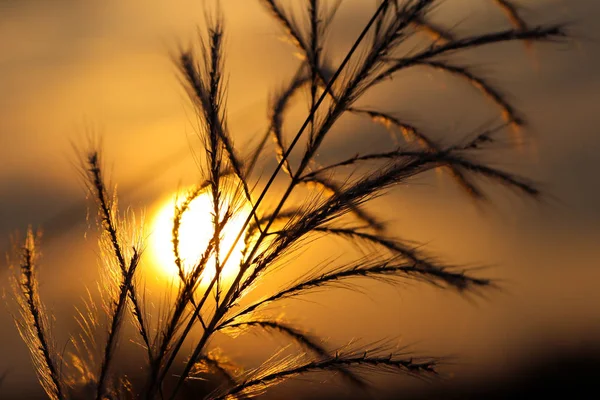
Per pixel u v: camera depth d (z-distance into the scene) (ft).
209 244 2.18
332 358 2.20
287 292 2.20
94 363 2.16
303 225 2.19
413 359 2.18
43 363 2.18
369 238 2.22
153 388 2.13
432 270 2.17
